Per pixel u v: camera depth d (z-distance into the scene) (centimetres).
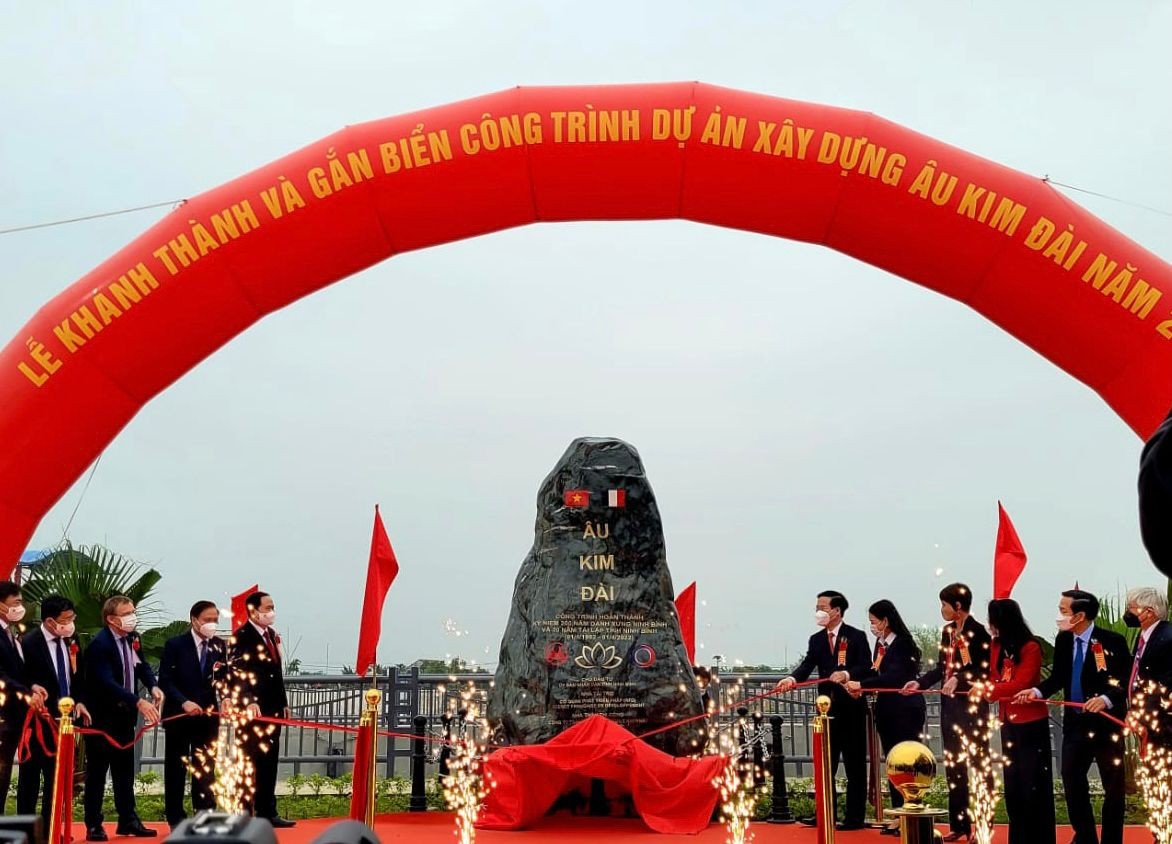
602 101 928
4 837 245
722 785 957
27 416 888
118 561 1183
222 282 917
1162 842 743
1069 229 889
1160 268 883
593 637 1043
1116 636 798
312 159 929
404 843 864
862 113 931
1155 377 873
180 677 927
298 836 900
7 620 827
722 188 934
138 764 1304
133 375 912
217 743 921
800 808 1079
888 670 945
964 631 888
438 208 938
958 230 909
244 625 948
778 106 930
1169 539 241
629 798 1005
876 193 915
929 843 516
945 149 921
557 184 938
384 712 1371
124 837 898
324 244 930
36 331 900
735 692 1377
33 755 846
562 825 957
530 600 1072
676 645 1059
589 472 1081
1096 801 1157
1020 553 966
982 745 865
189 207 925
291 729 1524
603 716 1012
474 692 1375
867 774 1051
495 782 961
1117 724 784
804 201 930
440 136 926
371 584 1048
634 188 938
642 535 1073
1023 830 802
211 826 224
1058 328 909
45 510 914
